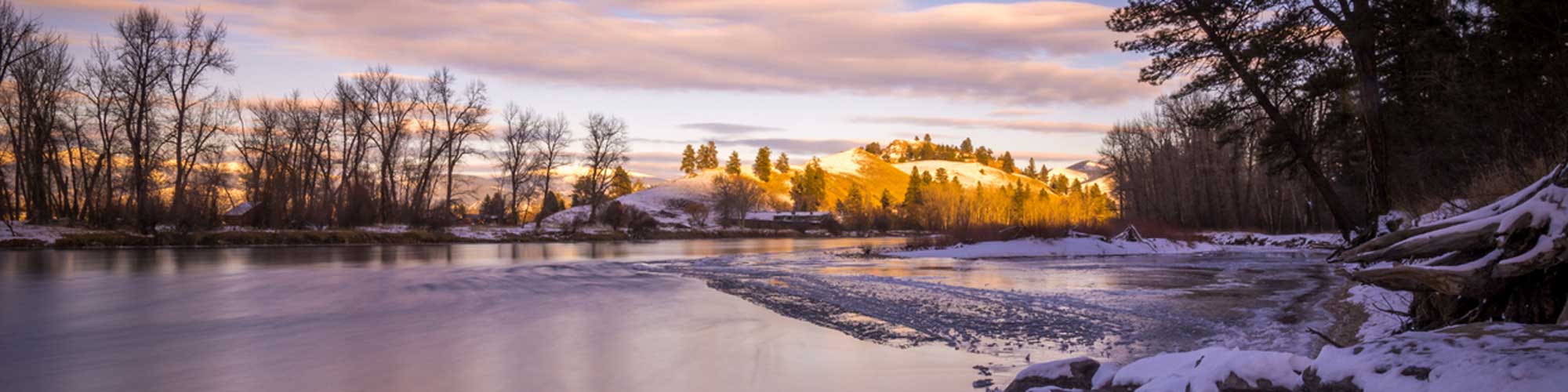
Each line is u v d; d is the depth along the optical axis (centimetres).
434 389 691
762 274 2348
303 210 5647
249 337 991
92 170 5538
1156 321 1125
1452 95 1861
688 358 850
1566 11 1130
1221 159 6353
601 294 1617
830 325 1126
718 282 1972
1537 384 379
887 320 1177
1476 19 1496
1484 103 1678
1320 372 474
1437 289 593
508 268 2527
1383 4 2050
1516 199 629
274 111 6375
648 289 1767
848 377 749
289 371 769
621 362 826
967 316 1209
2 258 2856
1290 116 2606
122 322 1129
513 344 941
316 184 6962
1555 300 553
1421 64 2081
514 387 699
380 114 6431
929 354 878
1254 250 4234
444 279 2000
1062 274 2228
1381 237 698
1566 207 530
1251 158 6238
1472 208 1273
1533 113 1465
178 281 1878
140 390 686
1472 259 608
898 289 1722
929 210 12875
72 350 888
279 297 1506
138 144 4494
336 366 794
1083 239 4041
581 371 778
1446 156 2602
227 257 3055
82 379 731
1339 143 3600
